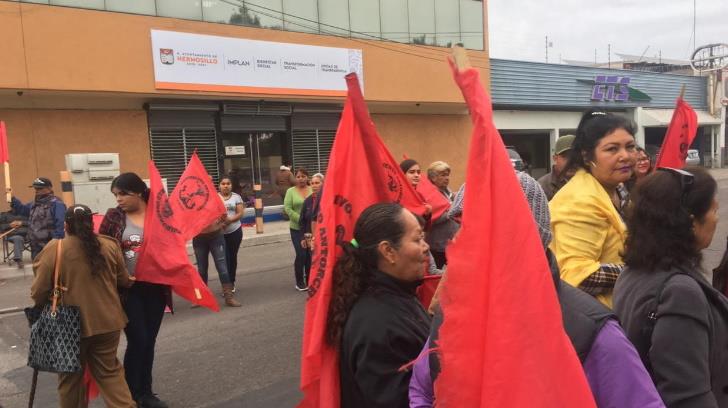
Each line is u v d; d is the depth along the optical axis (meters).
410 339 1.76
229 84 14.44
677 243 1.70
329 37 16.33
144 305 3.99
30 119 12.33
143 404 3.95
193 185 5.71
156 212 3.97
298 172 7.60
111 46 12.59
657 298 1.66
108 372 3.56
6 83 11.35
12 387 4.60
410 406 1.60
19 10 11.43
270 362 4.92
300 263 7.62
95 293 3.44
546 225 1.56
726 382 1.66
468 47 20.02
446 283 1.28
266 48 15.07
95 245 3.45
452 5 19.36
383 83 17.66
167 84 13.39
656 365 1.61
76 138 12.90
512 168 1.27
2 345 5.73
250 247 12.18
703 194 1.71
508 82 23.33
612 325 1.39
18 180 12.19
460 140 20.78
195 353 5.23
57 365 3.29
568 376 1.19
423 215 2.51
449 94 19.17
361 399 1.86
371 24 17.30
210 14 14.16
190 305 7.06
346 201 2.09
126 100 13.55
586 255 2.17
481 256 1.25
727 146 34.56
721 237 10.00
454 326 1.26
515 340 1.19
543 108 24.67
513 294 1.20
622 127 2.29
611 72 27.00
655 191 1.75
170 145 14.33
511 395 1.18
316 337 1.88
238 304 6.97
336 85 16.55
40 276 3.35
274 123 16.12
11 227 9.99
